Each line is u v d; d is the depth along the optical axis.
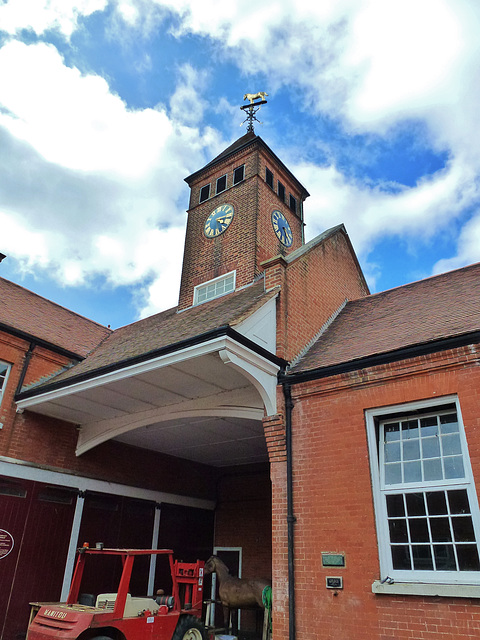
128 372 8.43
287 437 7.81
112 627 6.89
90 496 11.39
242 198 14.37
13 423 10.55
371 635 6.00
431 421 6.81
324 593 6.57
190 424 10.73
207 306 12.20
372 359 7.32
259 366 7.95
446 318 8.03
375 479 6.82
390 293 11.40
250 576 12.93
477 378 6.37
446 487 6.27
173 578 8.22
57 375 11.79
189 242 15.23
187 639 8.00
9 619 9.28
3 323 11.06
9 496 9.95
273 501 7.61
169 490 13.30
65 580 10.35
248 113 17.34
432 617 5.68
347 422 7.33
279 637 6.73
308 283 10.49
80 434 11.64
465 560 5.84
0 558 9.46
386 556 6.36
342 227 13.13
